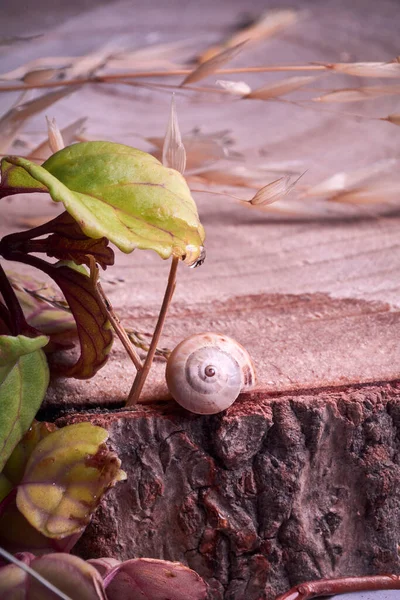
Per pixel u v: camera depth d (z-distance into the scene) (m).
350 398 0.29
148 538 0.29
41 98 0.33
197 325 0.32
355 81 0.51
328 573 0.30
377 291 0.34
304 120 0.47
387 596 0.30
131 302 0.33
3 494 0.27
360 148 0.43
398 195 0.34
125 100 0.49
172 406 0.29
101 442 0.27
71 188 0.26
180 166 0.28
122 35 0.58
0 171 0.27
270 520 0.29
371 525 0.30
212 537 0.29
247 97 0.33
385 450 0.30
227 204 0.40
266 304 0.33
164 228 0.26
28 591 0.26
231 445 0.29
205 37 0.57
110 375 0.30
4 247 0.28
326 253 0.36
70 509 0.27
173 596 0.27
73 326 0.30
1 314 0.28
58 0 0.66
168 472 0.29
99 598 0.26
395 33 0.60
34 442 0.28
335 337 0.31
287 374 0.30
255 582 0.30
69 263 0.29
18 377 0.27
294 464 0.29
